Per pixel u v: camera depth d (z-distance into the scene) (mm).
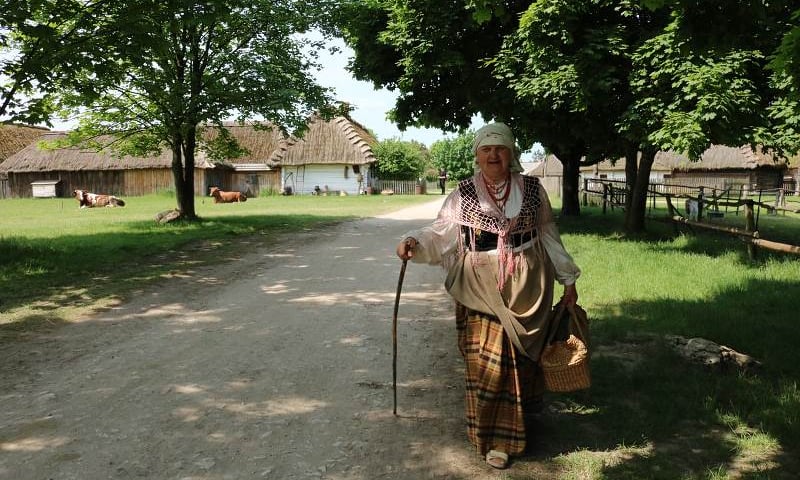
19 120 9398
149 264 9633
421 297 7293
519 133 14859
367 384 4242
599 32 10383
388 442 3328
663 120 9570
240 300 7051
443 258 3350
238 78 15867
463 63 12594
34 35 8461
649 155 12672
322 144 45438
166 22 10641
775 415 3475
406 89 13656
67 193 43906
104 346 5164
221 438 3373
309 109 16516
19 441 3326
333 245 12367
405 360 4801
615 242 11648
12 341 5297
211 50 15859
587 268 8406
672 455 3088
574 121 12164
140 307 6656
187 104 15359
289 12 15695
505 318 3061
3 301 6816
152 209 25312
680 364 4387
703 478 2836
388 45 14312
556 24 10430
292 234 14469
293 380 4320
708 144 9453
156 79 15234
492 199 3162
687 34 4137
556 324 3230
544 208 3213
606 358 4535
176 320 6090
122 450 3225
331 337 5457
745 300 6332
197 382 4273
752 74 10086
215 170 43438
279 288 7801
